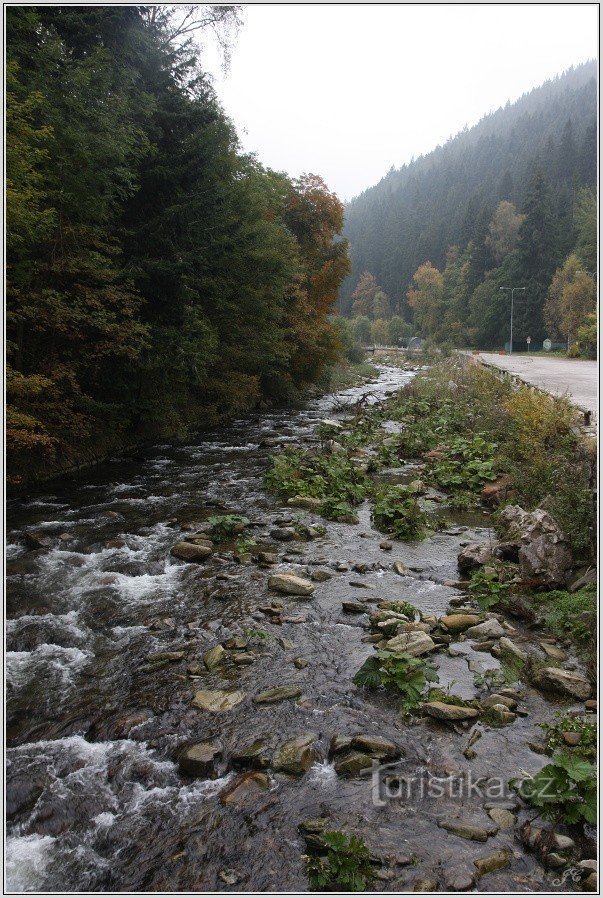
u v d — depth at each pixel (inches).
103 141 469.4
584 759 158.2
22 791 154.1
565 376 887.1
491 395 732.7
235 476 529.0
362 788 154.4
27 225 369.1
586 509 291.7
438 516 404.2
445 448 578.9
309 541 358.3
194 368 635.5
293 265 1019.3
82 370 530.0
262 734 175.9
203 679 206.1
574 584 267.9
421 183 6663.4
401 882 125.9
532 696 196.7
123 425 625.6
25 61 460.8
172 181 613.0
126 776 160.2
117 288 518.3
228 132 796.6
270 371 1015.6
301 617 252.7
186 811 148.1
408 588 286.8
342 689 200.2
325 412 1009.5
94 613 257.1
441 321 3818.9
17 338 453.1
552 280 2529.5
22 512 408.8
